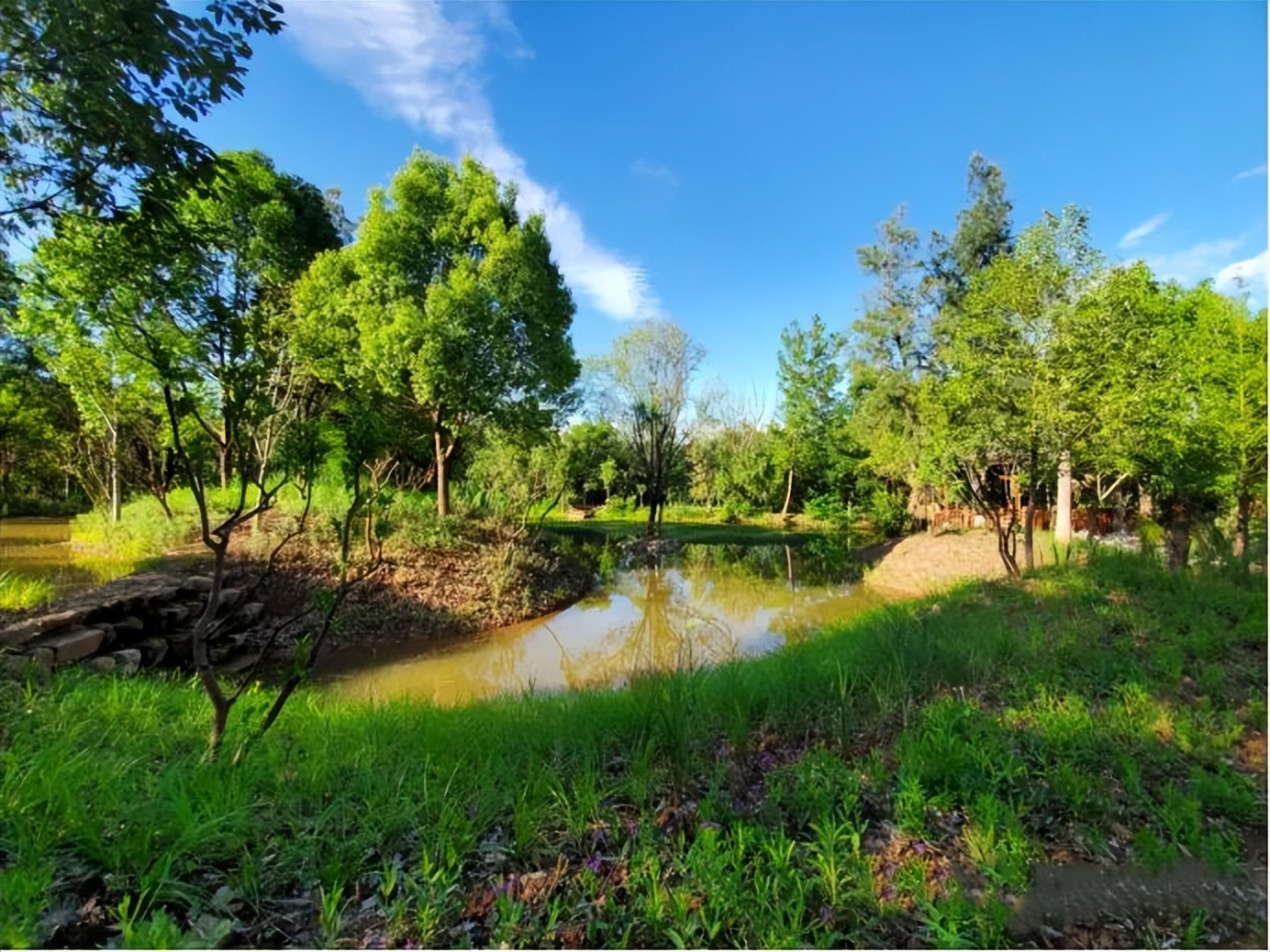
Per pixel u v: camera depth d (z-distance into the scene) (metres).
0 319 4.21
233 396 2.81
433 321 11.35
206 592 7.75
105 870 1.88
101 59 2.34
